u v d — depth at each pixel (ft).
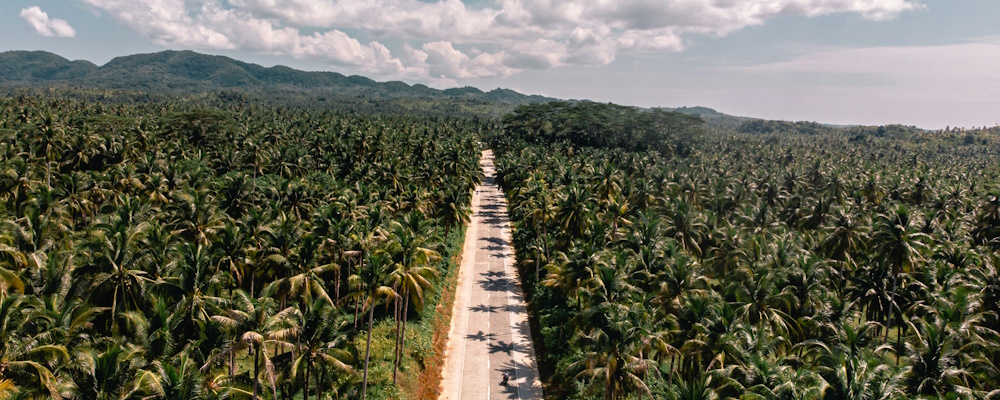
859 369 105.19
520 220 370.32
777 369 110.42
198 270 134.31
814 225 273.13
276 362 123.44
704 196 314.96
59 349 92.89
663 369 169.89
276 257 167.12
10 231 155.63
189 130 497.87
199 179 288.92
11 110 548.31
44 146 332.39
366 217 239.30
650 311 145.59
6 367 88.74
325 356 122.01
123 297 134.51
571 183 335.47
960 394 109.29
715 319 138.21
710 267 212.64
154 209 215.92
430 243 204.44
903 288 187.42
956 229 256.11
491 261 297.94
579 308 206.18
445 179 379.55
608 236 239.91
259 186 292.61
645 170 429.38
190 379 94.63
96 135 407.44
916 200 368.27
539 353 193.88
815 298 158.20
